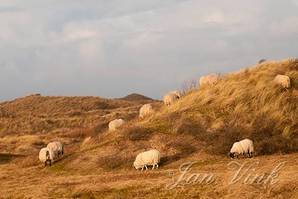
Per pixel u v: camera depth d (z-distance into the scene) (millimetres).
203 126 37156
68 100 144500
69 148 45500
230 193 21500
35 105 141000
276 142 33094
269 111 37156
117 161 33781
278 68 42375
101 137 42000
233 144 32469
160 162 32750
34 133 83125
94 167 34125
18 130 88062
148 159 31375
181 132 36750
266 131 34875
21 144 62125
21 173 36281
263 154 32375
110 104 144000
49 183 28422
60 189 25797
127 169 32531
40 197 24562
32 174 35250
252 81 41438
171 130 37531
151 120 41000
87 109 132750
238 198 20781
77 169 34469
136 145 35875
